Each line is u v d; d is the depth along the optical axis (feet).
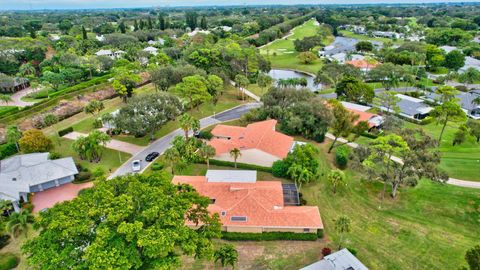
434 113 252.42
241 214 156.25
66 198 188.14
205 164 221.87
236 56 431.02
